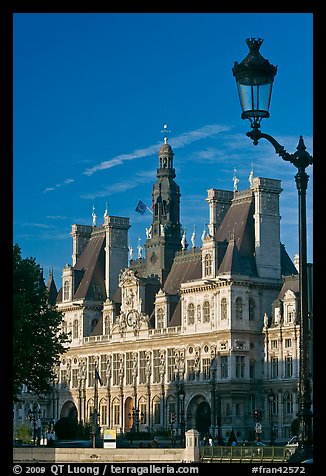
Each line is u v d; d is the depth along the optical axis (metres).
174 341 185.88
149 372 191.38
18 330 109.00
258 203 180.25
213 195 186.38
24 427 193.50
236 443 147.88
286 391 167.88
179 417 181.25
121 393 198.38
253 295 176.12
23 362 114.88
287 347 169.38
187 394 180.50
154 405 189.50
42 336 121.25
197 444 96.00
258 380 173.62
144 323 194.38
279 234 181.88
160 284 199.25
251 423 171.50
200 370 178.50
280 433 167.12
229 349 172.00
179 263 197.50
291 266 190.00
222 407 171.38
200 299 180.62
